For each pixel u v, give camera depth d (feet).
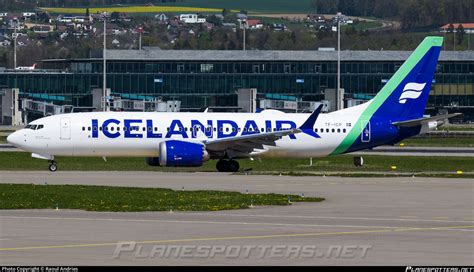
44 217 476.95
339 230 438.81
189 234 421.18
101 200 547.08
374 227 450.30
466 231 438.81
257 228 443.32
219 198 565.53
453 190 640.58
